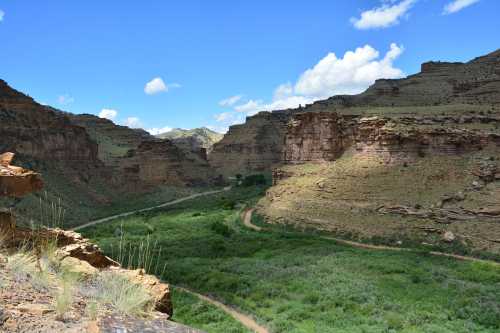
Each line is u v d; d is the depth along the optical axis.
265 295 40.78
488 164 65.00
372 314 34.38
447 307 35.44
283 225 78.06
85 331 6.94
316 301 38.25
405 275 45.28
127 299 8.87
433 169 69.75
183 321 34.88
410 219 63.53
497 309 33.59
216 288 44.00
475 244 55.34
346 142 87.75
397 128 75.88
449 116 78.25
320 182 80.56
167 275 48.72
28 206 69.62
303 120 96.31
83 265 12.56
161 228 84.38
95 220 102.12
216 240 69.50
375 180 73.12
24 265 9.60
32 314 7.30
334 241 65.62
